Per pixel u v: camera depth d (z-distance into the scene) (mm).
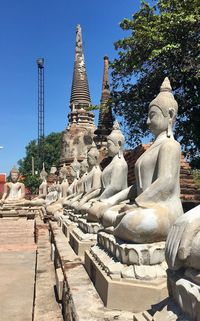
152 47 14547
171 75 14602
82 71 36094
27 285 9039
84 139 32688
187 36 13805
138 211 4348
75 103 34969
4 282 9344
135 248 4102
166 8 15055
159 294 3812
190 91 14711
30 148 70625
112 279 4066
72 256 6867
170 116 5172
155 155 5059
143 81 16312
